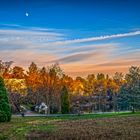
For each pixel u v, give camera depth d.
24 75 151.75
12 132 47.41
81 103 146.00
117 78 195.38
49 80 145.62
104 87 181.88
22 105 127.38
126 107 139.12
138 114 82.69
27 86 141.25
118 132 41.88
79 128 50.38
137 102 135.88
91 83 182.00
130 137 36.53
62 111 105.81
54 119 75.44
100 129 47.34
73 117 80.56
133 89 137.12
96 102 149.12
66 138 38.12
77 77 180.50
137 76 143.38
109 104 148.88
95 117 78.00
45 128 52.19
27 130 49.44
